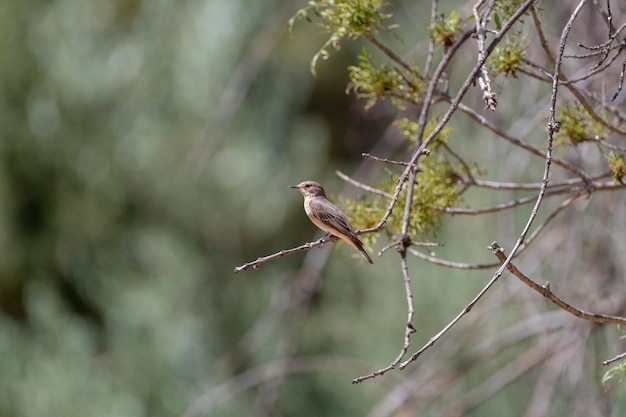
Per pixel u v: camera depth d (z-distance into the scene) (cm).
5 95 1727
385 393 1495
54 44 1691
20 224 1753
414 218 684
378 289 1521
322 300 1616
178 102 1614
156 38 1628
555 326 1023
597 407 971
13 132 1725
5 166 1731
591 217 1016
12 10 1717
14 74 1717
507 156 1077
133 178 1686
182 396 1507
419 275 1377
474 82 568
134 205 1714
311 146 1712
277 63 1705
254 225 1698
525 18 939
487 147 1098
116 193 1702
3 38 1712
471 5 970
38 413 1464
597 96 768
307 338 1586
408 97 712
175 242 1683
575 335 1015
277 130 1712
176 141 1619
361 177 1446
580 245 1020
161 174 1653
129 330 1588
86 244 1725
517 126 1070
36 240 1756
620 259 1000
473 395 1227
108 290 1652
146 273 1680
